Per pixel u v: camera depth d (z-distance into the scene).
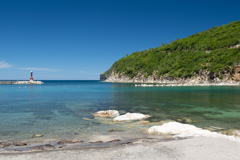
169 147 10.84
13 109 28.03
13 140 13.71
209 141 11.79
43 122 19.55
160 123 19.08
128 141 13.09
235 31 179.12
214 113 24.56
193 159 8.99
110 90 75.94
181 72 152.50
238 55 129.12
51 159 9.39
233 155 9.42
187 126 15.91
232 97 44.31
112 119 20.92
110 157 9.54
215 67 126.50
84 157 9.60
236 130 16.44
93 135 14.90
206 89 75.62
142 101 37.62
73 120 20.44
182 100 38.97
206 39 196.50
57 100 40.09
